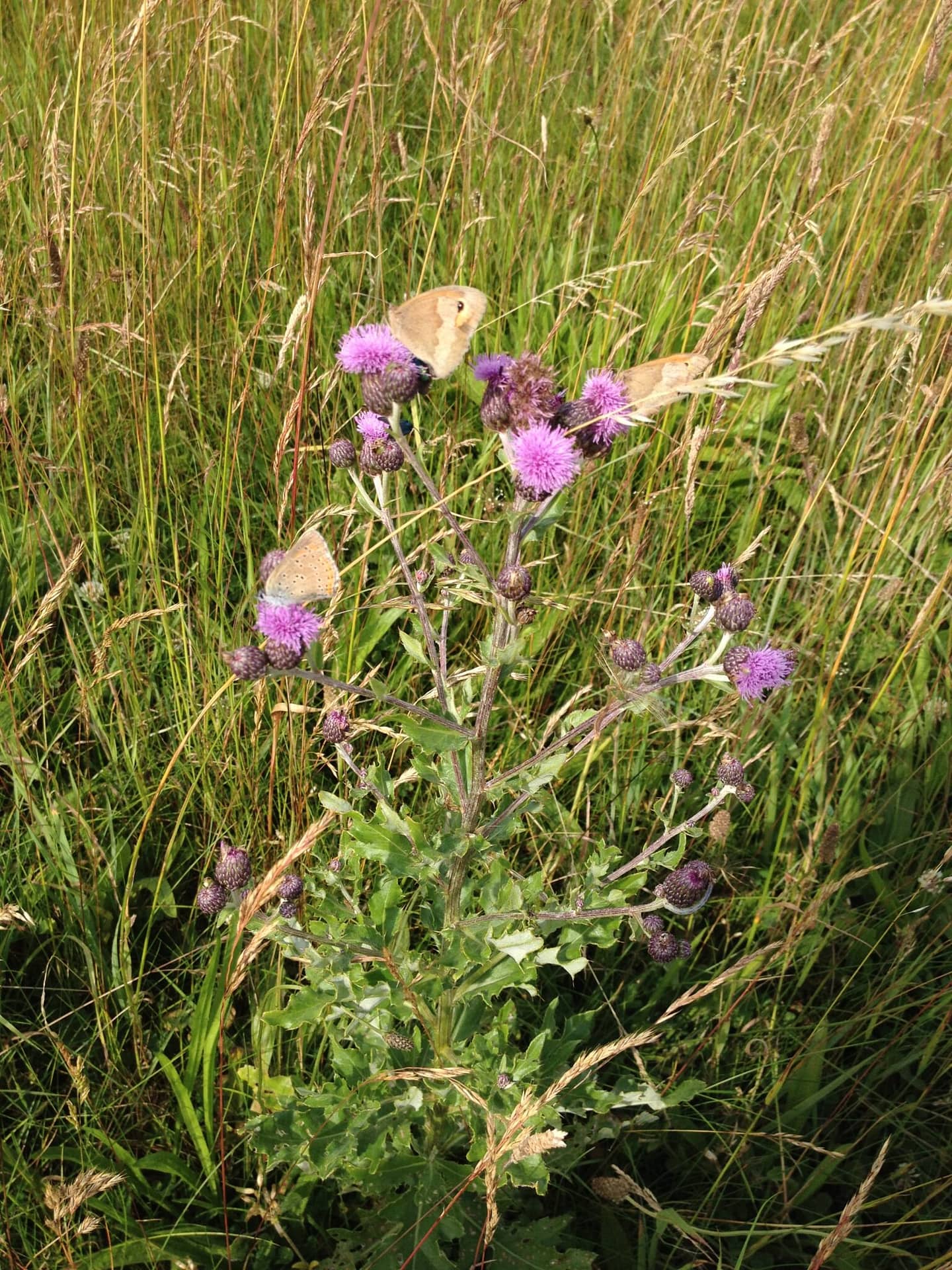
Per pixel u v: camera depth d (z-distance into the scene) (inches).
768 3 18.5
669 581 15.8
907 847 14.3
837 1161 11.5
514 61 20.3
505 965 10.4
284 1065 11.8
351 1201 11.6
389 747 13.4
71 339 14.7
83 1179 8.4
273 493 15.4
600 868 10.7
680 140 18.8
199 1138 10.6
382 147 15.7
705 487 17.5
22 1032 11.4
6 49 20.6
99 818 12.9
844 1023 12.1
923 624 13.9
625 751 14.2
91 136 16.3
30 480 14.6
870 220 17.8
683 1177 11.9
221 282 15.8
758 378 18.0
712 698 14.9
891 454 14.8
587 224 19.6
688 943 10.9
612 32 22.8
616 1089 11.1
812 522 16.1
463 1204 10.9
